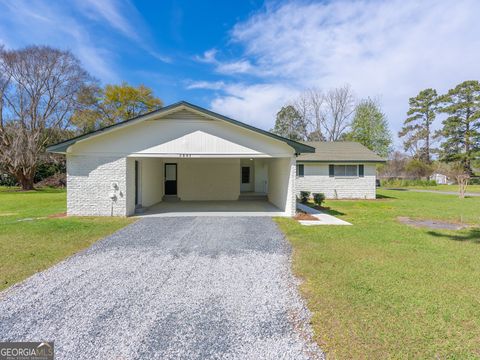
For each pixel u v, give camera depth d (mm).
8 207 12141
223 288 3723
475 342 2510
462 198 17750
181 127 9562
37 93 23922
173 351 2434
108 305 3260
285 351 2430
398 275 4117
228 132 9641
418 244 5945
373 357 2324
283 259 4934
